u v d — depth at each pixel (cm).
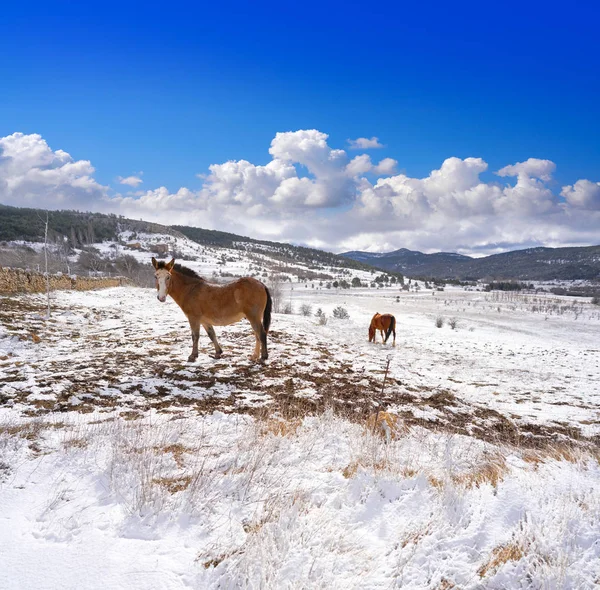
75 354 916
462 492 363
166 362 873
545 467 464
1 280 1631
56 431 469
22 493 338
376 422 552
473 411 751
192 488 343
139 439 450
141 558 265
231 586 244
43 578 245
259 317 902
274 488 359
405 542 298
